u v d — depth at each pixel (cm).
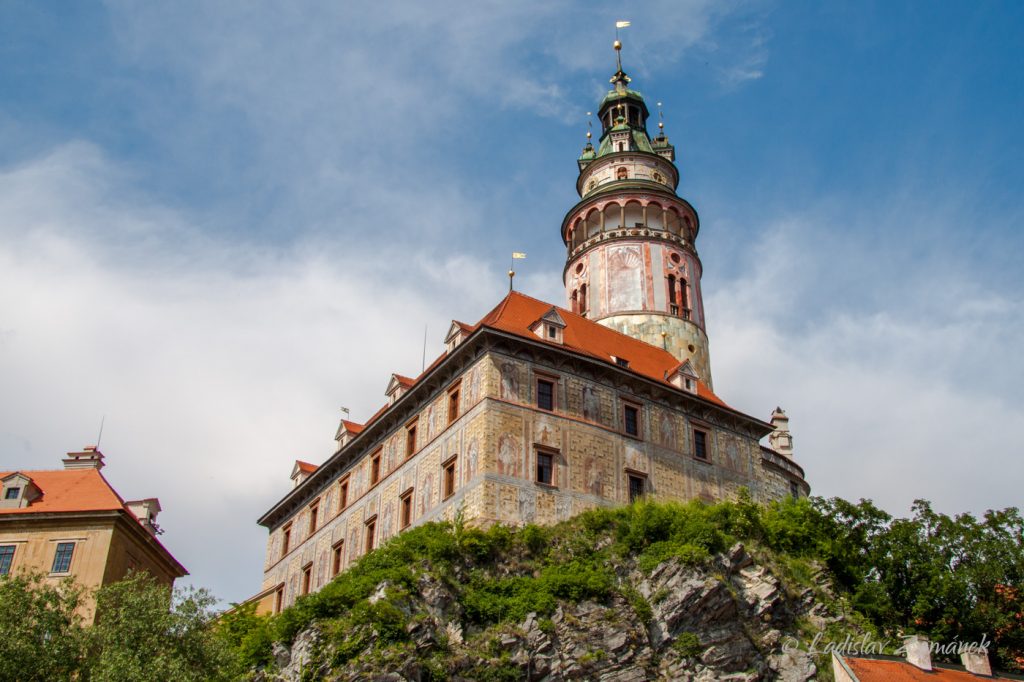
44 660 3425
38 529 5291
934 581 4853
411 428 5494
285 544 6775
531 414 4912
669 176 7600
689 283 6919
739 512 4750
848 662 3697
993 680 3888
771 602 4300
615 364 5288
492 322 5319
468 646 3941
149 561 5747
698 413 5638
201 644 3688
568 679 3894
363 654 3747
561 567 4362
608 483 5009
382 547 4569
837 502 5225
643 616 4175
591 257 7006
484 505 4556
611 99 8112
